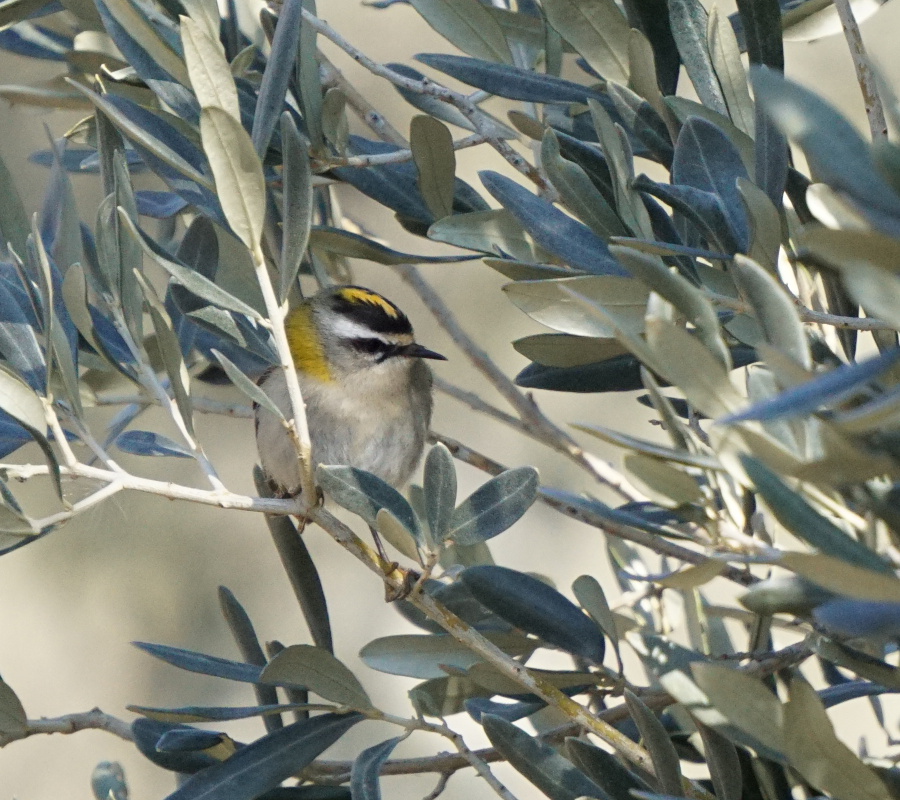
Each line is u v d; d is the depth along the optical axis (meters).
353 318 10.21
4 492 5.66
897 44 11.05
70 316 6.55
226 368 5.86
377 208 13.59
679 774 5.33
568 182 5.95
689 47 6.12
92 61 8.05
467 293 13.61
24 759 13.76
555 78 6.58
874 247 3.21
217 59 5.18
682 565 7.77
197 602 14.18
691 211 5.34
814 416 3.69
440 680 6.86
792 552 3.53
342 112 7.50
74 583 14.23
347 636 13.76
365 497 5.96
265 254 7.83
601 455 12.95
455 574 7.45
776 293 4.04
